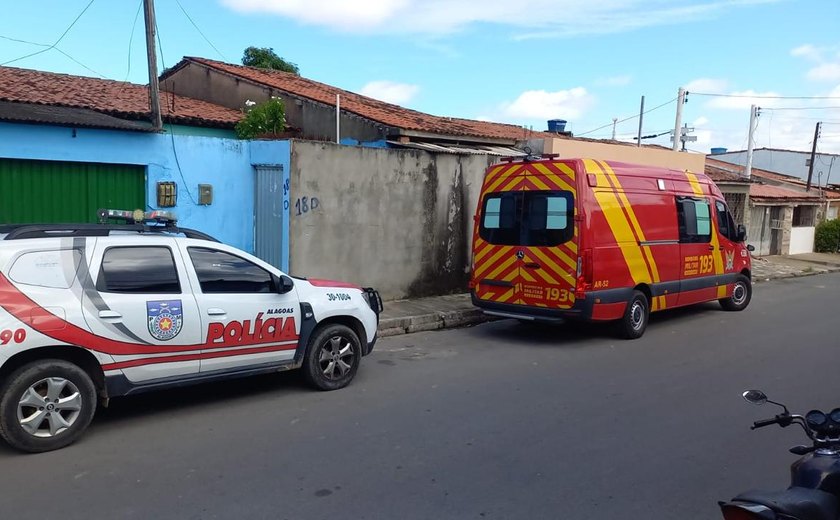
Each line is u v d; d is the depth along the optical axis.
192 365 5.80
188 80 17.45
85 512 4.09
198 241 5.99
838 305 13.93
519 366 8.09
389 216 11.76
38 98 11.16
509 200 9.85
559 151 15.36
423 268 12.48
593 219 9.20
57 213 8.99
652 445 5.43
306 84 17.33
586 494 4.48
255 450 5.16
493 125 20.38
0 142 8.35
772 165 41.19
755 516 2.87
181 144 9.92
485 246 10.13
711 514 4.23
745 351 9.14
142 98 13.98
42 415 5.00
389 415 6.07
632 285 9.83
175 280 5.74
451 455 5.12
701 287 11.56
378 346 9.17
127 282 5.49
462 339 9.80
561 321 9.37
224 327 5.96
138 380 5.51
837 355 8.93
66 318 5.09
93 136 9.08
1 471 4.68
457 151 12.93
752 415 6.26
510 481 4.67
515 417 6.08
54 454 5.01
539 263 9.48
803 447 3.52
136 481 4.55
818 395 7.00
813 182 39.53
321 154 10.59
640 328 10.06
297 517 4.07
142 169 9.67
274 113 13.01
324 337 6.77
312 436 5.49
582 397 6.77
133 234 5.69
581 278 9.10
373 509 4.20
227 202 10.55
